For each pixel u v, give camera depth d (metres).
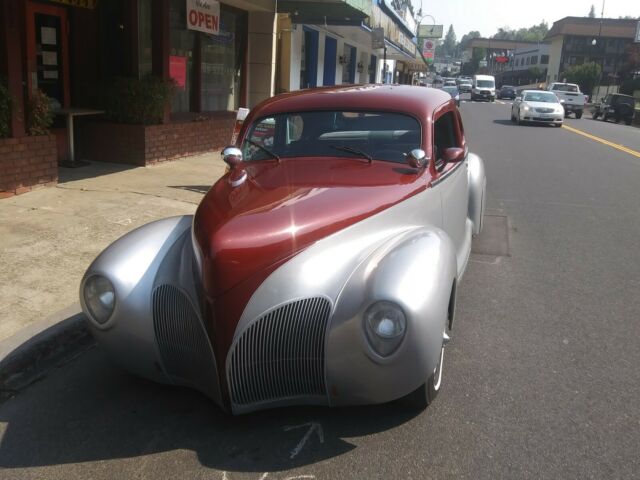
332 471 3.08
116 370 4.14
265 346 3.19
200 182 9.47
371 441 3.32
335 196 3.66
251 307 3.16
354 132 4.48
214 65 13.46
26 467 3.12
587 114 48.47
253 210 3.50
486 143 18.95
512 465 3.13
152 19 10.63
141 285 3.60
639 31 48.84
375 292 3.07
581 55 90.06
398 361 3.07
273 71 14.95
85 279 3.66
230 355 3.18
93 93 10.45
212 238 3.32
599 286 5.98
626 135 24.81
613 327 4.98
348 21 15.30
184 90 12.41
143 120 10.42
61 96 10.12
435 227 3.91
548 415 3.61
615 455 3.23
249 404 3.30
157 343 3.55
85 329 4.54
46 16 9.62
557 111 26.92
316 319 3.16
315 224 3.38
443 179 4.46
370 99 4.57
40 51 9.60
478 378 4.05
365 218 3.53
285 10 14.29
